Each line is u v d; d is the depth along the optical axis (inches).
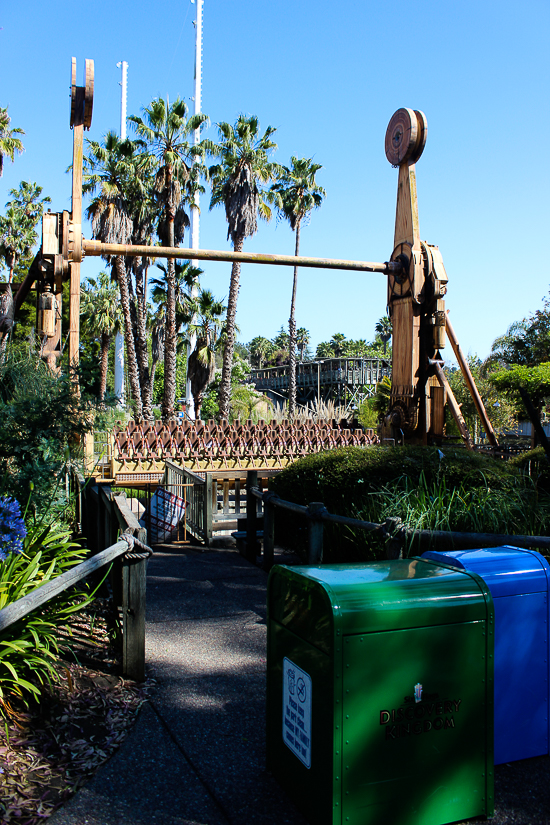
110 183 1097.4
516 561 128.0
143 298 1262.3
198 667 170.7
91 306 1583.4
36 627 133.7
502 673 123.1
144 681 158.9
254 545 303.1
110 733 131.1
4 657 127.3
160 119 1075.3
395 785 101.7
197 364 1243.2
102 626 187.5
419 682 103.7
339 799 97.6
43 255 331.3
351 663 98.7
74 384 227.8
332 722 97.6
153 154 1077.1
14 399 230.2
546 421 726.5
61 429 220.8
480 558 127.2
